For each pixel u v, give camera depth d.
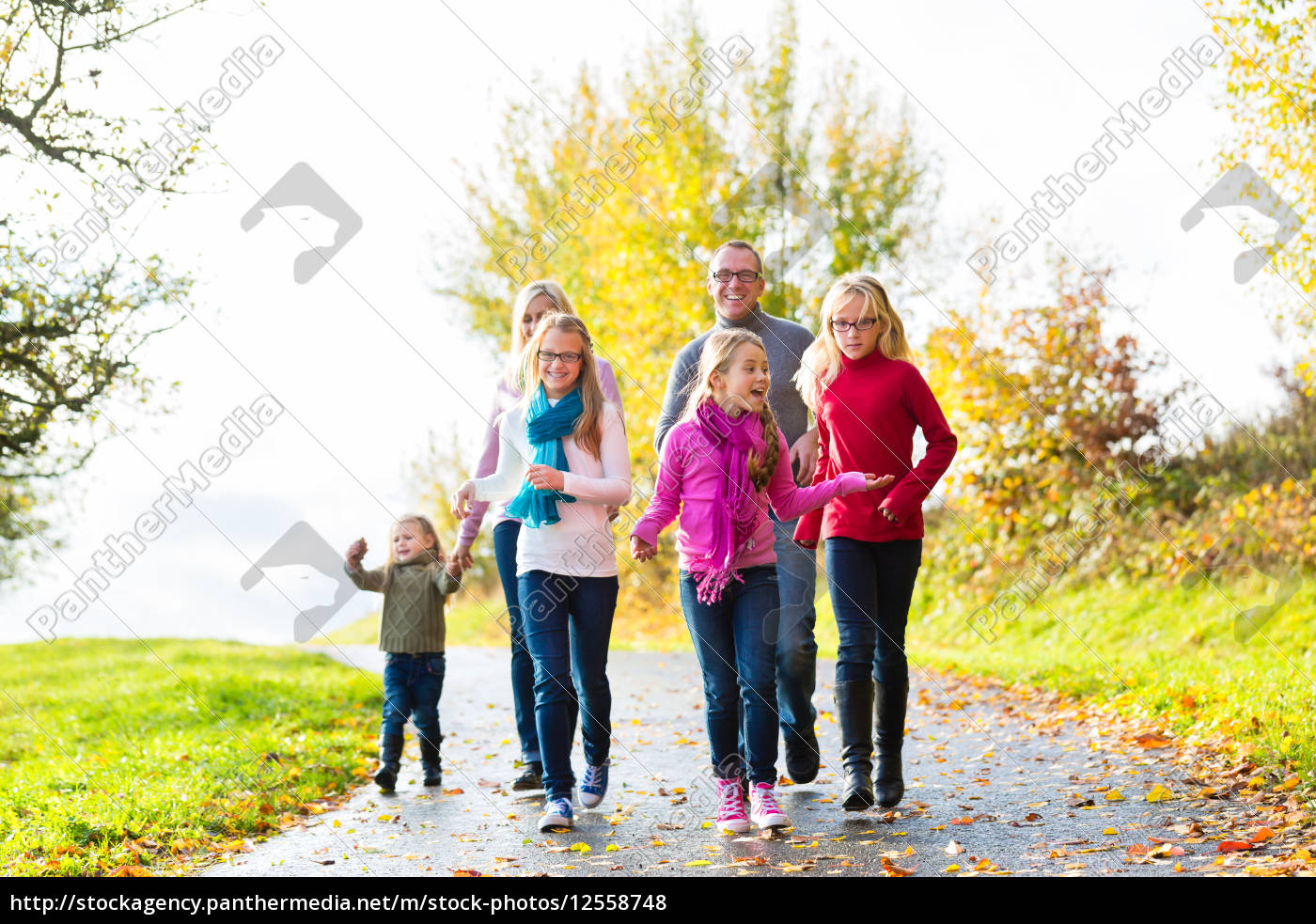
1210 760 5.71
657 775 6.25
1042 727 7.53
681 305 16.98
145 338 8.79
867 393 5.03
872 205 18.88
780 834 4.61
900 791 4.95
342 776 6.64
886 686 5.00
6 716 9.56
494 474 5.75
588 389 5.18
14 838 4.78
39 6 8.05
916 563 5.03
